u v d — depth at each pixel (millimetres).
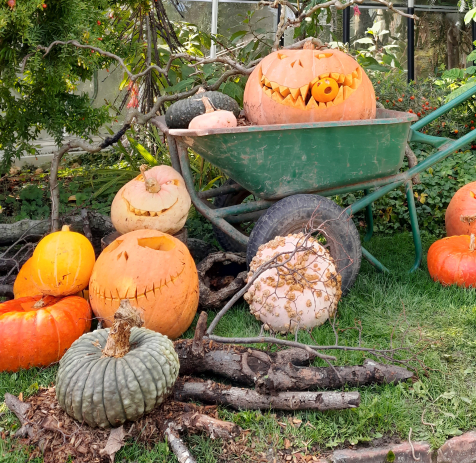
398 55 8430
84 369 2316
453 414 2484
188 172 3793
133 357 2354
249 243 3535
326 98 3535
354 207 3887
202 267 3717
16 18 3564
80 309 3002
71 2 3896
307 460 2268
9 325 2783
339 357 2924
